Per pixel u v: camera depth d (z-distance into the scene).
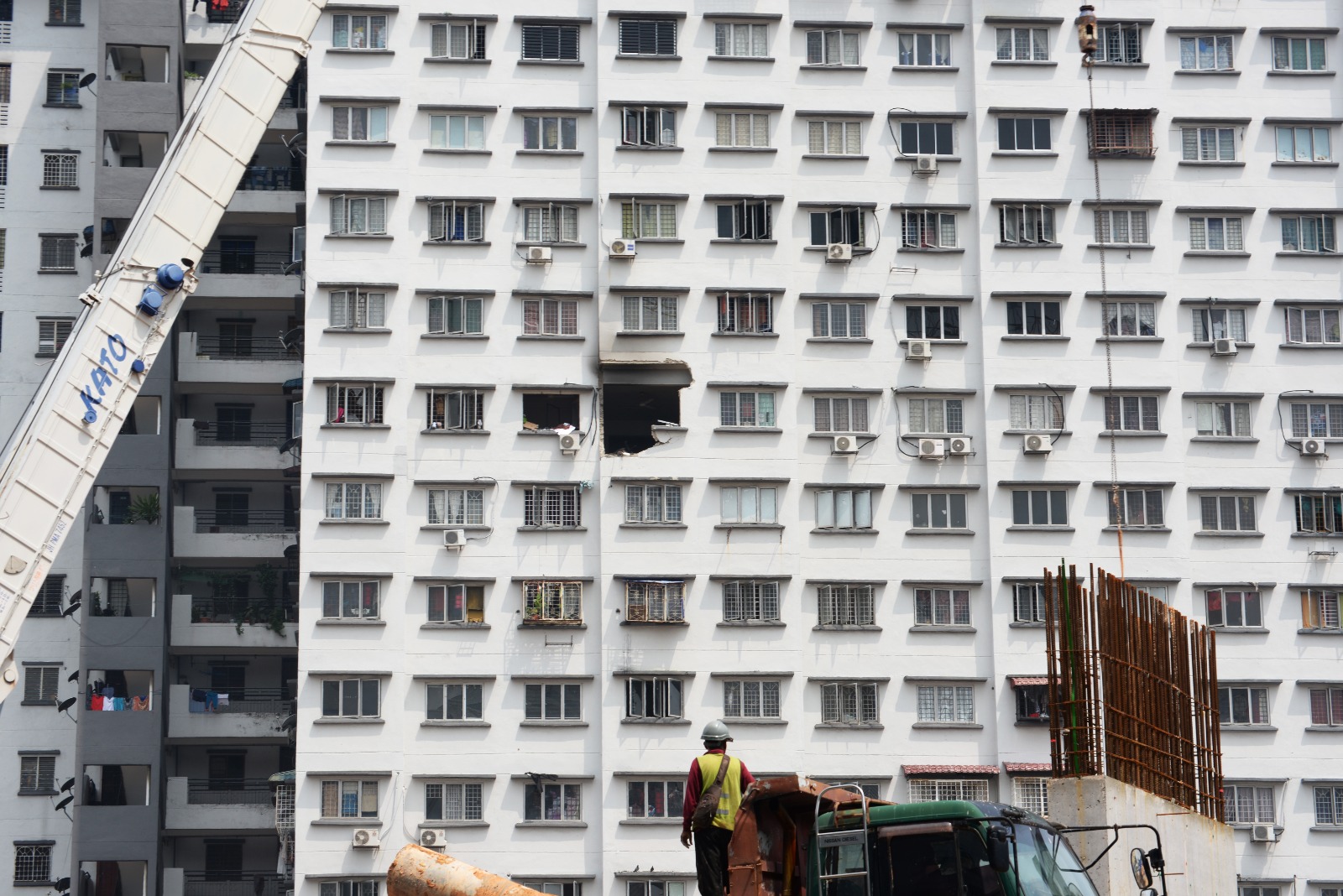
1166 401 120.81
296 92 136.88
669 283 119.56
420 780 112.44
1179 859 72.31
